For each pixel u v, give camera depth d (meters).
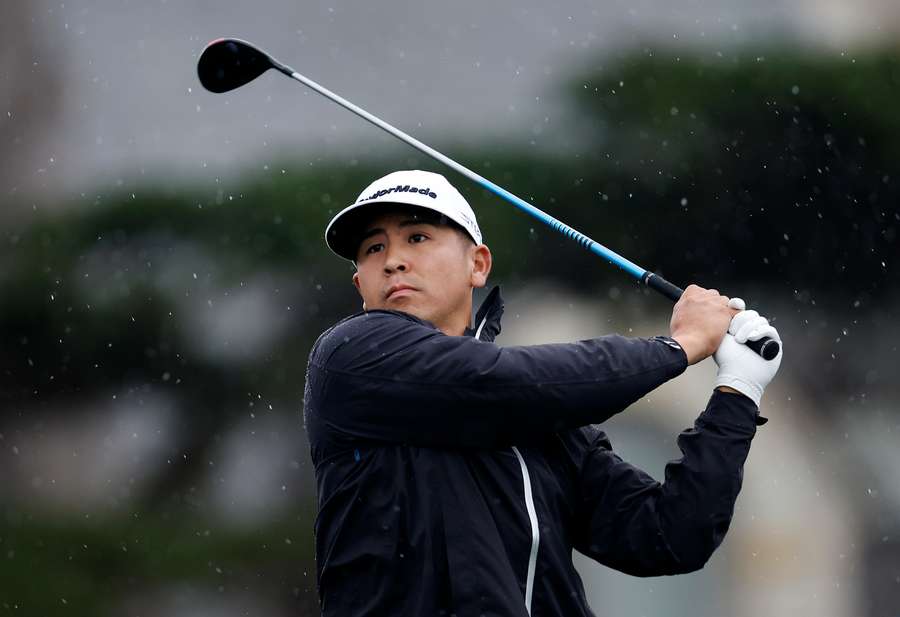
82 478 38.66
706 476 10.95
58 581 35.47
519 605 10.36
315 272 40.03
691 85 41.00
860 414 38.94
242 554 36.41
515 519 10.68
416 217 11.80
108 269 40.16
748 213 40.66
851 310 40.41
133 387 39.50
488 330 12.02
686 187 40.53
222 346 39.28
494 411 10.67
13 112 45.66
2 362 39.47
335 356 11.12
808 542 34.66
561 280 39.75
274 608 35.34
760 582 33.81
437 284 11.74
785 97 40.75
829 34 42.06
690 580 32.59
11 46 46.72
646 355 10.97
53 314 39.75
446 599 10.48
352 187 41.47
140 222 40.50
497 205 39.78
